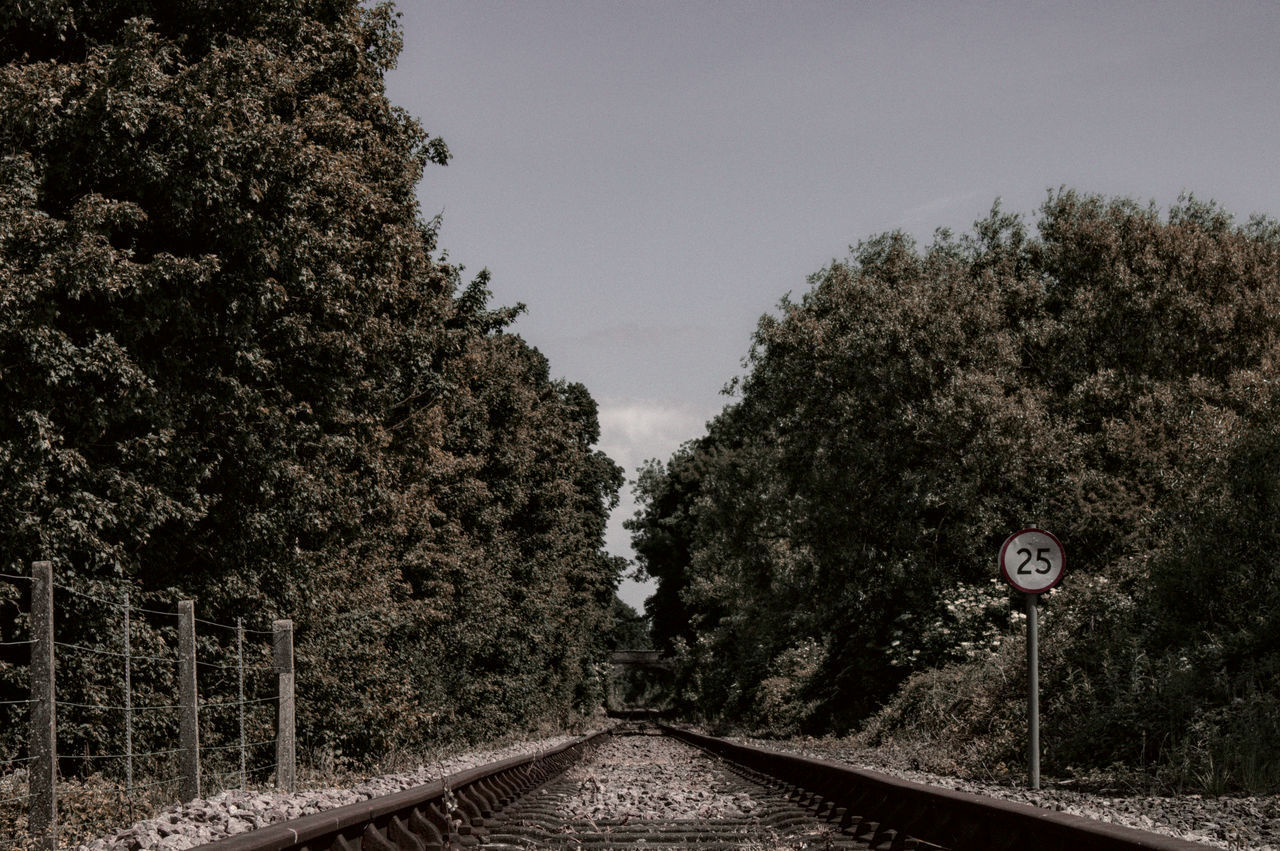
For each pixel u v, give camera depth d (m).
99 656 14.62
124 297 14.81
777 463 40.41
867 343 34.59
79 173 15.12
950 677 26.06
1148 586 19.80
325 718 19.83
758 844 10.41
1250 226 39.31
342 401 19.89
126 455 14.98
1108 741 16.23
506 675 41.38
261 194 16.06
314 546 20.14
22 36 16.59
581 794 17.31
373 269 20.83
